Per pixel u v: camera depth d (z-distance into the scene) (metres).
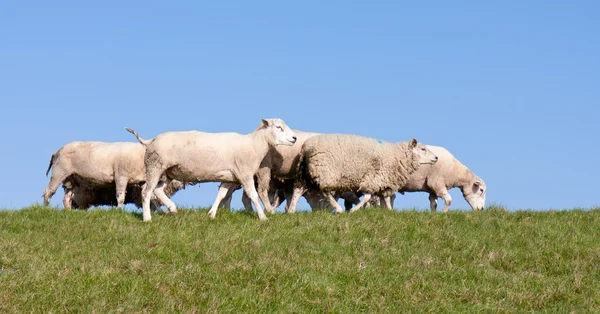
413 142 18.02
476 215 16.06
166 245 12.92
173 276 10.98
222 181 15.82
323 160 17.05
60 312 9.55
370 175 17.52
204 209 16.92
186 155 15.37
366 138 17.75
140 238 13.45
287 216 15.77
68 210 16.30
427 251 13.39
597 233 15.06
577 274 12.22
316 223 14.70
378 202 20.88
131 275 11.11
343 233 14.03
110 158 19.27
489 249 13.60
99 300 9.92
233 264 11.64
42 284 10.41
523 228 15.08
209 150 15.42
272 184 19.59
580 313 10.55
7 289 10.14
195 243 12.93
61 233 13.90
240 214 16.06
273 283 10.99
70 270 11.09
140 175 19.16
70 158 19.69
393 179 17.81
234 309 10.01
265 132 15.81
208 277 11.09
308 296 10.78
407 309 10.49
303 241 13.36
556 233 14.64
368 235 14.17
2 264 11.53
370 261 12.53
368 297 10.95
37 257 11.86
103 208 17.02
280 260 11.98
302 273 11.45
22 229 14.26
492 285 11.71
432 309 10.48
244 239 13.29
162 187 16.12
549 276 12.38
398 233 14.28
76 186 20.67
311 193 19.22
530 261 12.98
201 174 15.56
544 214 16.83
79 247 12.73
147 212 15.30
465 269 12.38
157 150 15.35
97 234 13.79
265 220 15.25
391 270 12.12
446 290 11.34
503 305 10.85
